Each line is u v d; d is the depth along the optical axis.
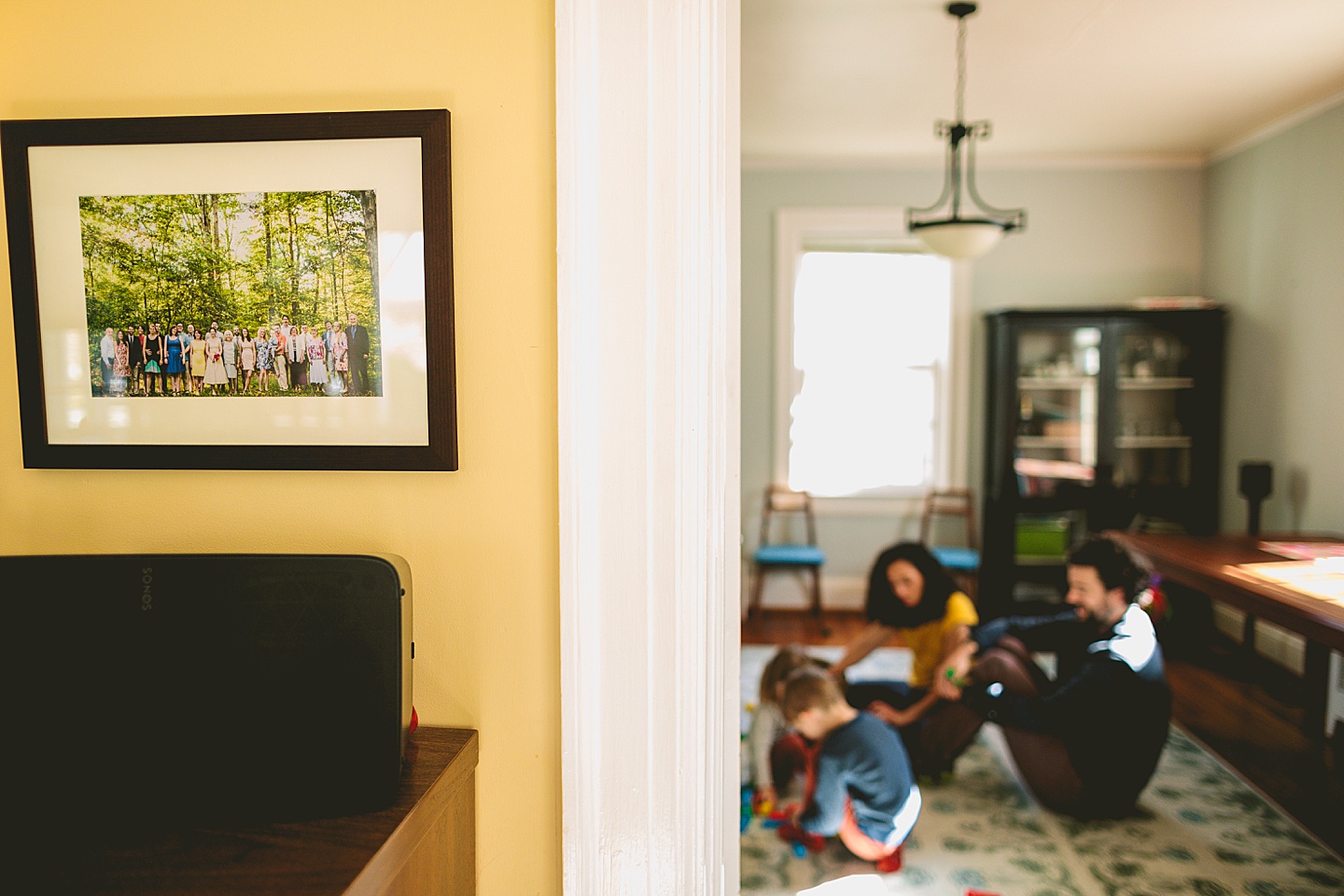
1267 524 4.23
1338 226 3.70
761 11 2.77
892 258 5.03
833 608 5.14
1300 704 3.49
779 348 4.97
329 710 0.85
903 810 2.19
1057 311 4.56
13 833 0.83
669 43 0.90
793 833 2.40
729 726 0.97
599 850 0.97
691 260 0.91
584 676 0.95
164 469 1.02
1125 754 2.41
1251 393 4.38
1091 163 4.80
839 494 5.09
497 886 1.03
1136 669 2.45
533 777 1.02
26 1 1.00
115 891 0.72
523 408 0.98
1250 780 2.79
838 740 2.22
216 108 0.99
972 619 2.93
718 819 0.97
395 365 0.98
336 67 0.98
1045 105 3.83
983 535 4.84
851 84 3.50
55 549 1.05
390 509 1.01
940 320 5.02
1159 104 3.81
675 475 0.93
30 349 1.01
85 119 0.98
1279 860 2.30
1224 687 3.70
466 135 0.97
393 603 0.85
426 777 0.90
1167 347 4.61
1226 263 4.58
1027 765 2.59
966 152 4.65
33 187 0.99
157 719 0.85
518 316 0.98
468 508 1.00
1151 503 4.64
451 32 0.96
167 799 0.85
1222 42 3.06
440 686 1.02
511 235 0.97
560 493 0.95
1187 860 2.30
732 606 0.96
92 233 0.99
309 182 0.97
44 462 1.02
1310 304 3.89
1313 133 3.84
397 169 0.96
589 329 0.92
